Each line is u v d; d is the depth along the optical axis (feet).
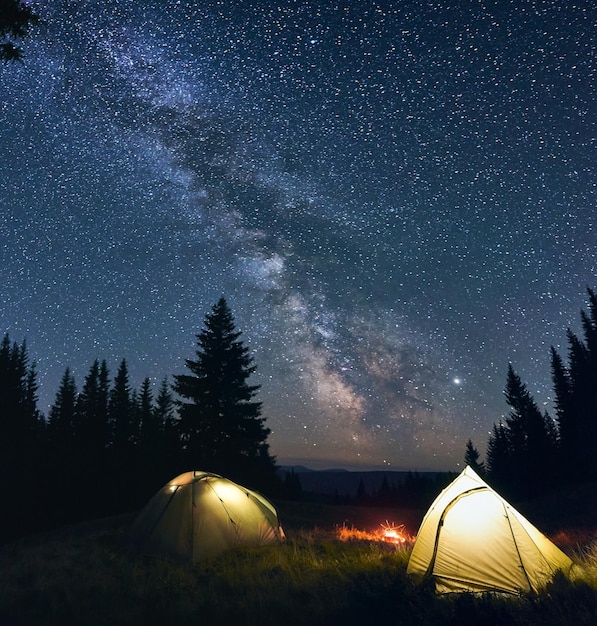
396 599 21.24
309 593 24.52
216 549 40.16
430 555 26.96
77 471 134.31
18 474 123.85
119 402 162.20
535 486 142.82
